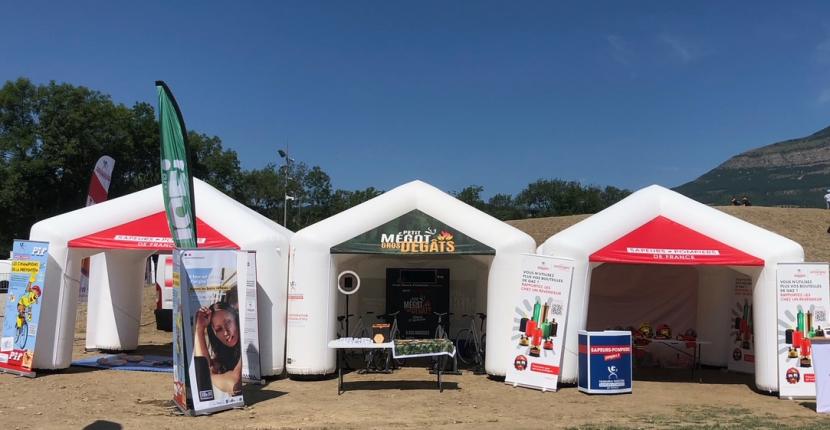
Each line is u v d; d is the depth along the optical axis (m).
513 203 89.25
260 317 10.13
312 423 7.28
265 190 63.66
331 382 10.07
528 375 9.71
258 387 9.57
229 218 10.45
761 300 9.59
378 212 10.59
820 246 32.12
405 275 12.73
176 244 8.72
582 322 9.79
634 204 10.30
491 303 10.36
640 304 13.24
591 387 9.29
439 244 10.36
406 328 12.62
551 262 9.76
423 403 8.55
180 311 7.81
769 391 9.44
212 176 57.44
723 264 9.63
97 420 7.32
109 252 13.08
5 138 41.19
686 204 10.32
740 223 10.05
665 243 9.94
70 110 42.72
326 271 10.26
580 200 83.62
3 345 10.41
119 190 47.53
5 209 40.53
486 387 9.76
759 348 9.61
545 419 7.63
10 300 10.46
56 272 10.33
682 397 9.27
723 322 12.27
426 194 10.80
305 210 69.62
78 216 10.59
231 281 8.21
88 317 13.35
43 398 8.50
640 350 12.66
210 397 7.82
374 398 8.85
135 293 13.40
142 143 47.00
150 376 10.39
